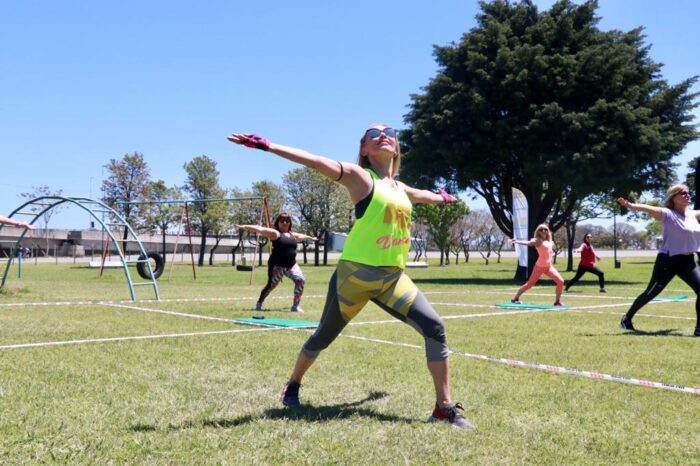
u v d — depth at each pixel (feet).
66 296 45.34
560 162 75.82
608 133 75.92
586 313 35.81
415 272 121.08
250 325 27.20
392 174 13.38
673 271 26.45
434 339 12.29
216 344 21.34
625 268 132.87
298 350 20.34
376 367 17.74
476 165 84.38
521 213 80.79
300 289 34.63
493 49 85.10
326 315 12.88
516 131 78.23
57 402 13.01
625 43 89.66
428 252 299.99
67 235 221.25
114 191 152.56
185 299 43.70
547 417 12.80
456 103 83.25
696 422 12.55
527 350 21.61
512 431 11.71
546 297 51.93
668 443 11.13
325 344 13.03
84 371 16.29
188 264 166.30
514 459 10.07
